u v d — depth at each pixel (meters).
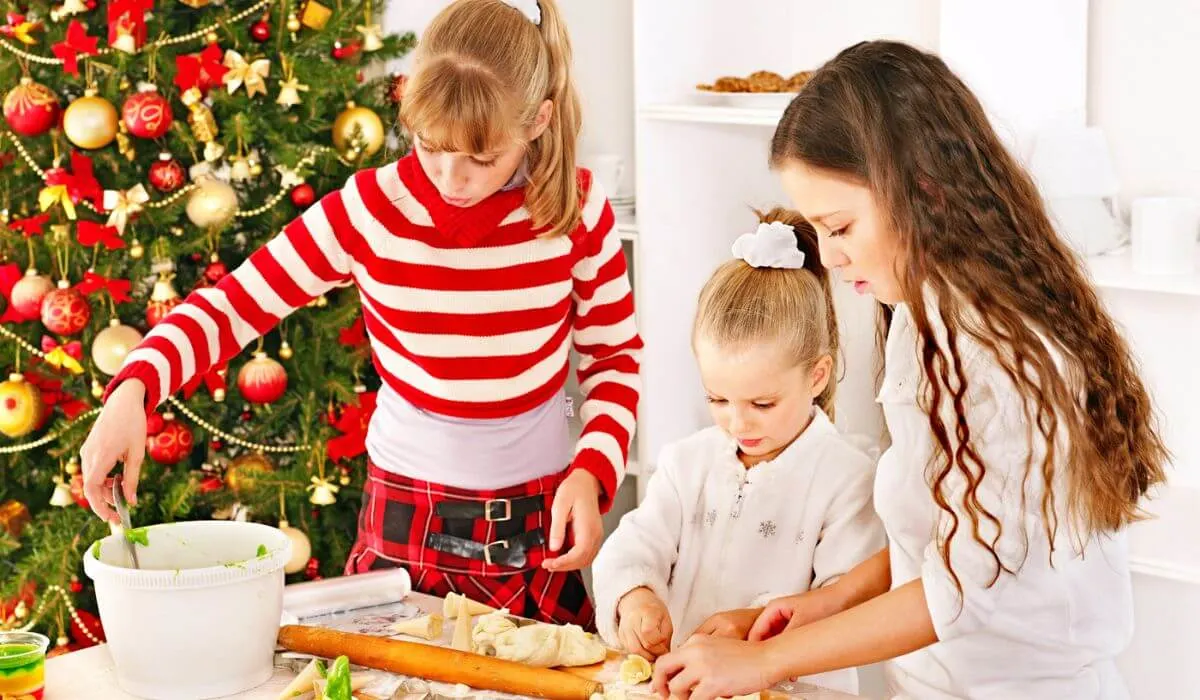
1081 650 1.34
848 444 1.66
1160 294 2.34
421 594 1.61
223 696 1.31
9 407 2.42
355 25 2.60
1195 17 2.25
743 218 2.80
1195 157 2.29
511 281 1.65
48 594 2.47
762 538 1.66
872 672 2.67
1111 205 2.32
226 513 2.61
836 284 2.62
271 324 1.68
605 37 3.02
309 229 1.65
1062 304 1.27
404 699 1.30
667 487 1.72
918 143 1.24
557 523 1.61
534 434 1.74
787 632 1.29
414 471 1.73
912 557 1.34
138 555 1.43
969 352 1.25
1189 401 2.35
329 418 2.62
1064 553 1.30
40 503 2.63
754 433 1.64
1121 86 2.35
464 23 1.49
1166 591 2.33
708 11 2.68
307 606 1.51
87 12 2.48
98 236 2.38
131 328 2.42
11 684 1.26
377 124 2.54
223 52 2.52
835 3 2.66
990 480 1.24
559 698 1.29
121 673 1.32
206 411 2.56
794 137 1.30
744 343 1.59
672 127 2.63
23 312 2.43
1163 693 2.37
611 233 1.75
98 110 2.35
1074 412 1.23
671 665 1.27
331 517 2.68
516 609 1.72
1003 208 1.26
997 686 1.35
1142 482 1.35
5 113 2.39
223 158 2.57
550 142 1.61
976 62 2.21
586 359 1.83
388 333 1.71
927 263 1.24
